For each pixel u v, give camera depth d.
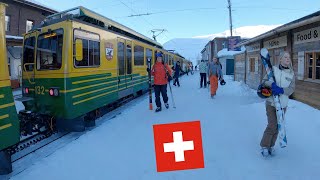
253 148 4.56
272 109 4.01
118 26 9.09
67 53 5.83
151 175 3.74
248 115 7.00
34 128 6.01
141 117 7.45
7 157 4.07
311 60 7.86
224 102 9.54
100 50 7.29
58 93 5.88
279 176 3.51
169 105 9.34
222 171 3.75
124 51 9.34
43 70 6.12
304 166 3.76
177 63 17.28
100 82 7.30
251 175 3.58
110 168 4.02
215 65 10.77
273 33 8.97
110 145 5.05
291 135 5.04
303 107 7.20
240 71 17.77
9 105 3.93
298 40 8.35
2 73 3.84
